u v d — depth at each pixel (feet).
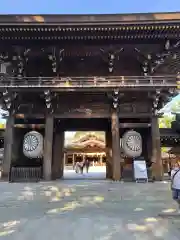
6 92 56.75
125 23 52.24
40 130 65.51
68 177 72.54
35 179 56.75
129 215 26.32
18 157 63.72
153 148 58.54
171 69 66.59
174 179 25.21
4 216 26.27
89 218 25.12
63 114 61.05
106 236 19.24
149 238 18.61
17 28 53.31
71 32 54.95
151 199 35.12
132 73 63.87
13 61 61.31
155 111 60.95
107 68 63.82
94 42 58.85
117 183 49.14
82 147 171.53
